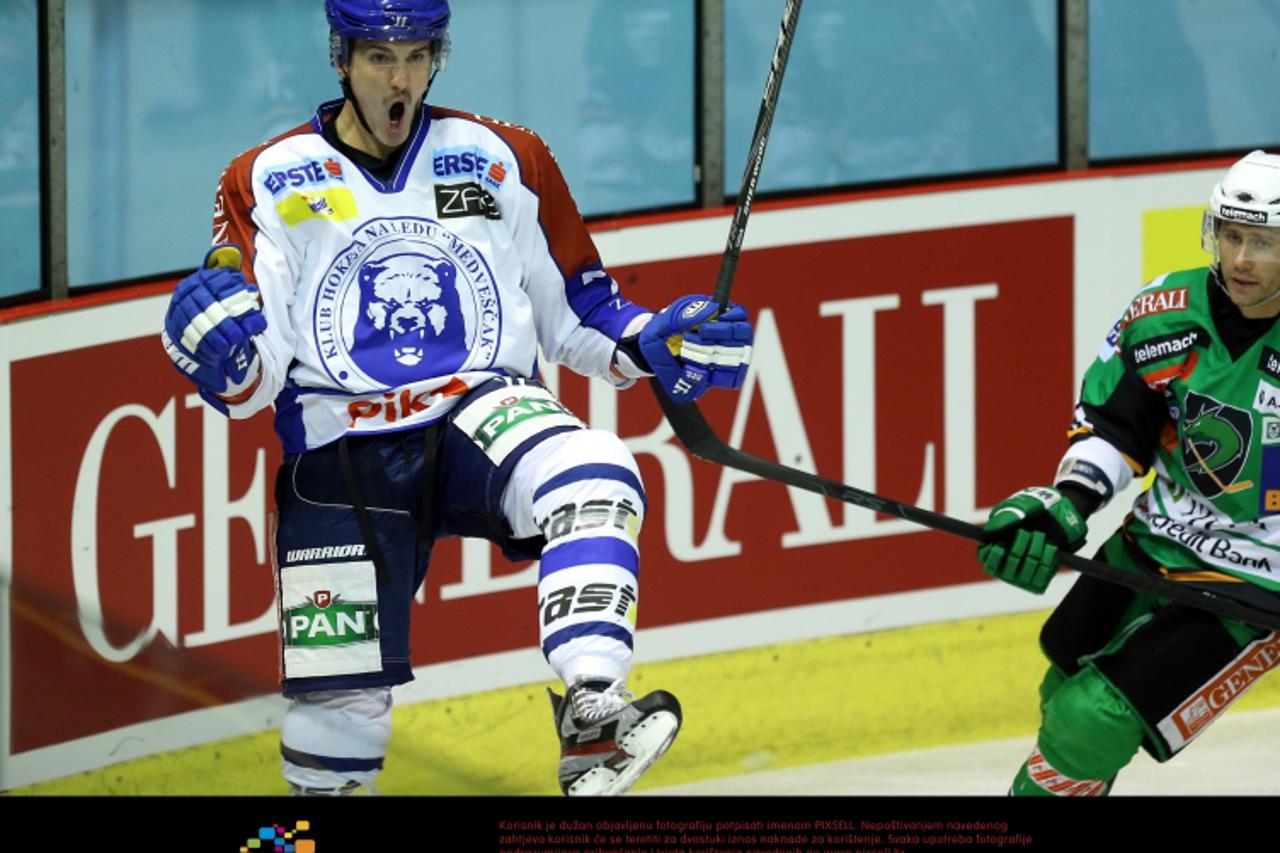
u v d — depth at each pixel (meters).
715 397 19.55
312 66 18.03
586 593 11.23
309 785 12.79
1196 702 13.92
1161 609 14.27
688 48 19.58
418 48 11.95
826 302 20.02
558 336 12.98
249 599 17.70
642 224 19.20
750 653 19.83
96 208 17.17
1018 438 20.98
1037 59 21.03
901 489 20.45
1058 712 14.14
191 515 17.36
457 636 18.62
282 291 12.16
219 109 17.67
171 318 11.43
